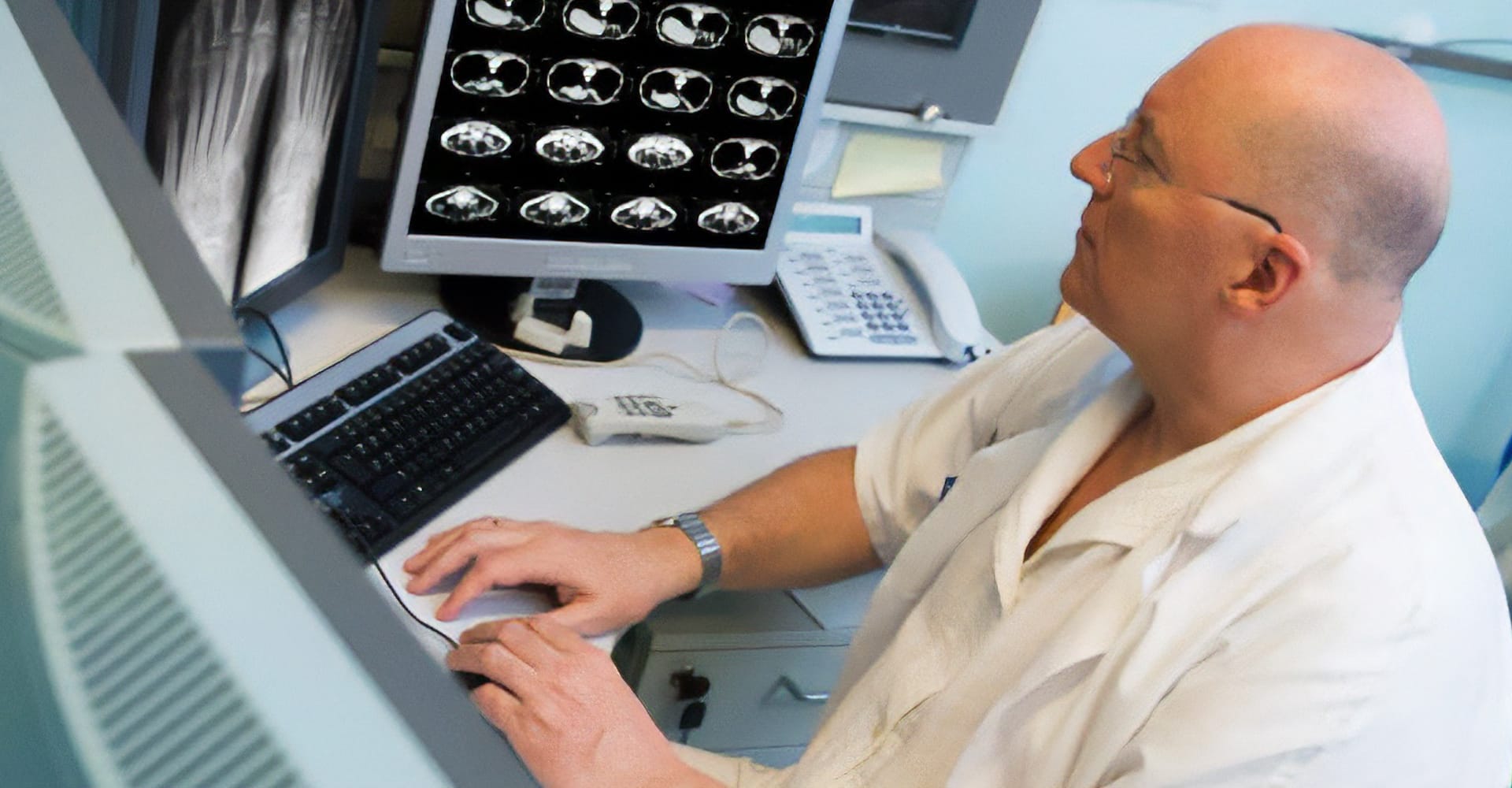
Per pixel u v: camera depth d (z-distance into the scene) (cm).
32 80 39
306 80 107
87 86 40
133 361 29
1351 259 83
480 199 122
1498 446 249
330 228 122
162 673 24
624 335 138
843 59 154
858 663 116
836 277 155
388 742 24
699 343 143
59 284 31
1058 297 200
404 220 120
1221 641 85
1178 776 82
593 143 124
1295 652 82
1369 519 85
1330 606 82
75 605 25
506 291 137
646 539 109
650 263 135
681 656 116
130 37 87
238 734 23
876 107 160
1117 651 88
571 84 120
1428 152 82
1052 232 193
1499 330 238
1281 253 83
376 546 99
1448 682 82
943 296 154
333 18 107
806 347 148
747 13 124
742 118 129
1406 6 197
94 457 27
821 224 159
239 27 97
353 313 128
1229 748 81
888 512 121
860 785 101
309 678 24
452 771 25
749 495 118
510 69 116
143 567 25
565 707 92
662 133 127
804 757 105
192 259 34
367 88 116
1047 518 103
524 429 116
